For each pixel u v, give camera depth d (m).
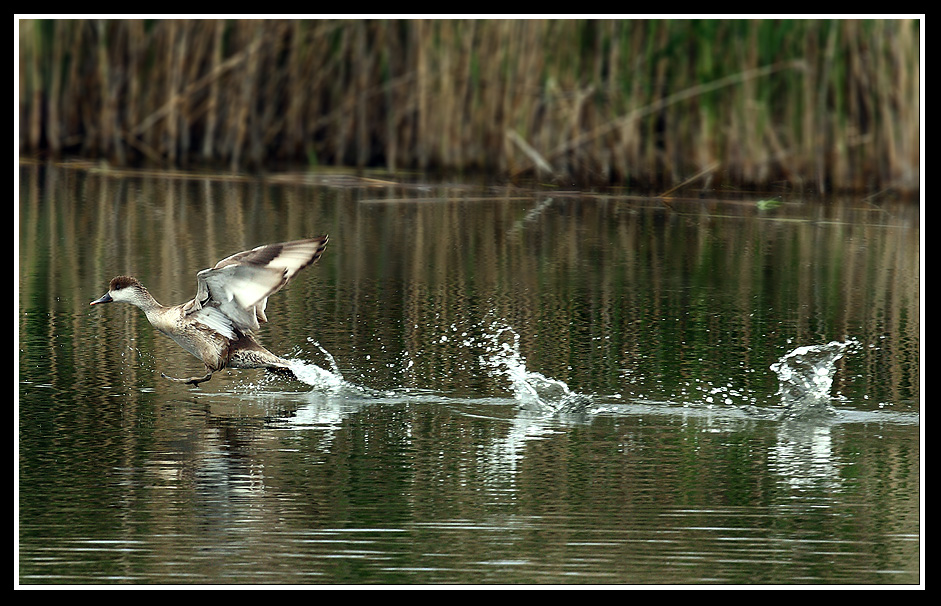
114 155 25.73
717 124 23.53
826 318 14.41
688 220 20.92
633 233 19.78
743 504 8.91
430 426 10.80
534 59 24.05
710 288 15.95
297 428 10.69
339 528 8.45
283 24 25.50
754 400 11.55
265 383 12.20
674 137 23.81
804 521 8.59
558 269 17.05
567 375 12.24
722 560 8.00
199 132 26.22
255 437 10.42
